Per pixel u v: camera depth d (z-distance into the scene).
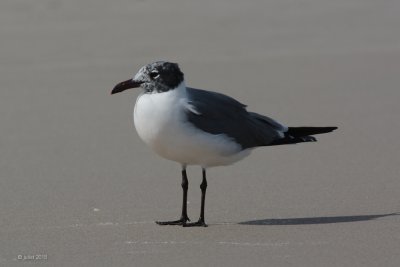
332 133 16.06
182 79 11.35
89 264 10.02
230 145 11.56
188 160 11.59
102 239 10.95
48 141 15.84
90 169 14.23
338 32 23.59
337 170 13.95
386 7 25.59
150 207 12.40
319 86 19.25
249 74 20.28
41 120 17.17
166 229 11.36
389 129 16.16
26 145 15.62
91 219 11.82
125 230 11.33
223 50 22.22
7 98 18.67
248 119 11.98
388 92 18.64
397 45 22.42
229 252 10.35
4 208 12.30
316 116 17.14
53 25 24.23
